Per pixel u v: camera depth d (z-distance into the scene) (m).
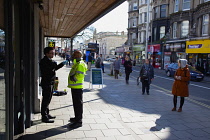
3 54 2.71
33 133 4.30
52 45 14.87
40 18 8.27
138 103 7.48
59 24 9.68
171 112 6.47
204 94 10.37
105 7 6.28
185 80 6.30
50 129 4.56
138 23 40.50
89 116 5.64
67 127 4.73
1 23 2.61
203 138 4.49
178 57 26.47
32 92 5.27
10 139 2.95
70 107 6.33
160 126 5.13
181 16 25.66
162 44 30.16
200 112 6.61
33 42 5.16
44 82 4.84
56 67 4.94
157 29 32.16
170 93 9.97
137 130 4.78
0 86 2.64
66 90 9.16
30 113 4.62
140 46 37.72
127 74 12.36
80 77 4.88
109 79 14.61
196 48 22.75
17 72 4.05
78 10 6.75
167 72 19.55
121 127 4.91
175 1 27.11
